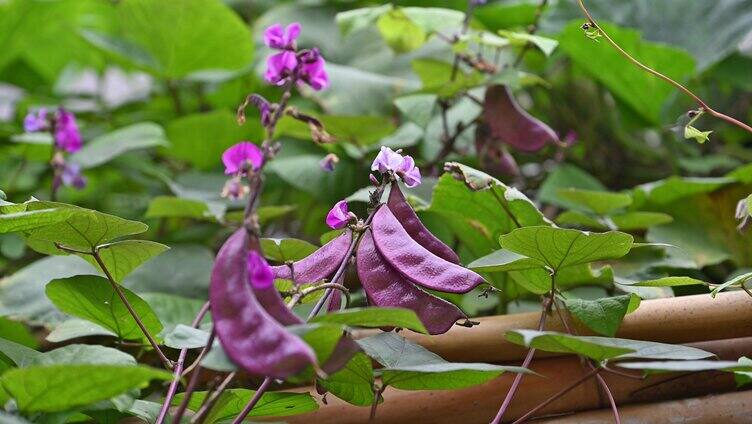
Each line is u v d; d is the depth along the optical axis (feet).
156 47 5.02
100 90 6.39
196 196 4.55
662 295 3.51
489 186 3.41
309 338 2.77
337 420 3.29
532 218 3.51
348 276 3.99
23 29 6.38
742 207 3.35
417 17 4.01
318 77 2.95
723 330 3.30
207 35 4.92
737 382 3.29
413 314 2.76
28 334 3.77
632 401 3.35
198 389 3.41
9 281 3.82
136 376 2.78
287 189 4.86
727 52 4.87
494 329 3.33
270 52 5.18
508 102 3.86
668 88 4.76
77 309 3.28
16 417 2.82
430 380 3.04
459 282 2.94
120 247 3.22
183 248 4.10
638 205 4.15
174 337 2.96
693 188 4.06
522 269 3.24
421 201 3.66
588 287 3.57
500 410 3.16
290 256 3.45
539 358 3.34
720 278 4.06
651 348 3.00
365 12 4.08
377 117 4.10
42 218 3.02
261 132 4.75
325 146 4.32
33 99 5.95
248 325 2.71
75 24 6.66
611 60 4.70
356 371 3.01
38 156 4.83
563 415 3.33
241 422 3.04
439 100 4.11
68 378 2.78
